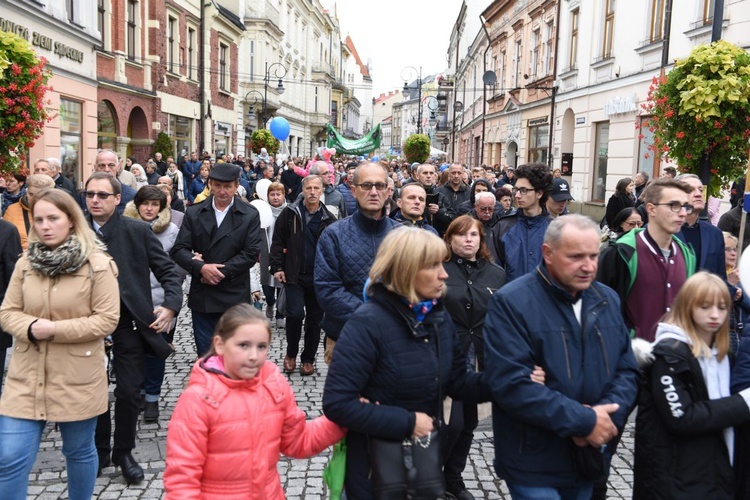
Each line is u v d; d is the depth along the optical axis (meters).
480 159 39.75
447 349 2.98
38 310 3.62
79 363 3.68
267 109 42.12
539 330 2.90
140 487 4.43
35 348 3.62
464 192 9.24
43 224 3.59
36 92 7.20
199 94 29.45
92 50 18.50
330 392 2.80
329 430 3.01
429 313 2.91
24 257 3.70
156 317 4.66
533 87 23.53
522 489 2.96
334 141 31.78
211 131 31.16
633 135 16.67
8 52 6.96
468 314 4.29
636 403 3.17
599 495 3.79
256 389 2.97
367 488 2.89
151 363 5.56
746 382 3.02
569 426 2.73
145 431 5.40
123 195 7.30
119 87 20.88
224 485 2.88
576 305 2.99
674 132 7.39
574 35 21.47
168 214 6.28
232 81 34.91
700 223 4.79
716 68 6.86
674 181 4.06
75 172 17.80
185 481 2.79
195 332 5.88
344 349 2.83
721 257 4.74
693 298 3.02
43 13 14.87
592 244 2.83
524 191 5.32
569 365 2.89
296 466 4.81
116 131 21.45
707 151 7.25
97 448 4.66
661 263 4.11
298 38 53.75
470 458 5.01
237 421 2.88
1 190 8.18
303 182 6.84
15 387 3.63
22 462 3.59
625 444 5.28
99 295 3.71
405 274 2.79
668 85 7.29
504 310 2.94
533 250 5.32
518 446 2.96
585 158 19.86
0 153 7.17
